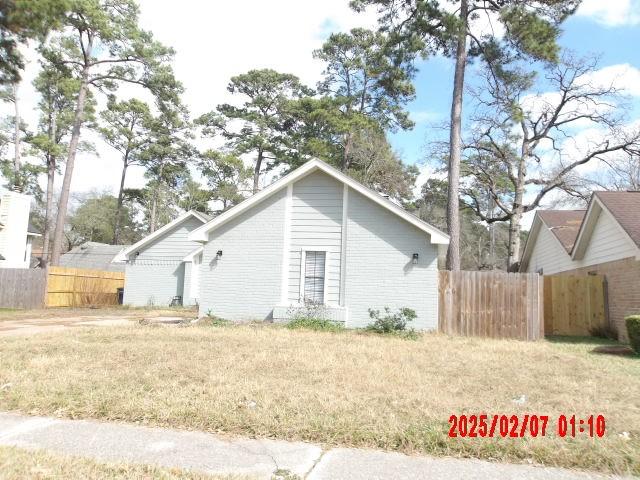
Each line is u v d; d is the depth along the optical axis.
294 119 42.44
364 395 6.25
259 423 5.18
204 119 42.78
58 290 23.39
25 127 39.38
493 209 34.00
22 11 12.20
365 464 4.35
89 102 38.75
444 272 14.50
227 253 15.61
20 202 30.03
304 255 15.12
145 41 29.55
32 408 5.72
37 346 9.38
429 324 14.17
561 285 16.06
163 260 26.59
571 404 6.14
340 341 11.08
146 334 11.46
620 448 4.66
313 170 15.21
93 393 6.10
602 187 26.41
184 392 6.18
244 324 14.31
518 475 4.18
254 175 44.22
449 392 6.58
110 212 50.03
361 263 14.70
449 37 18.59
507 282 14.23
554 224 22.20
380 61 20.58
